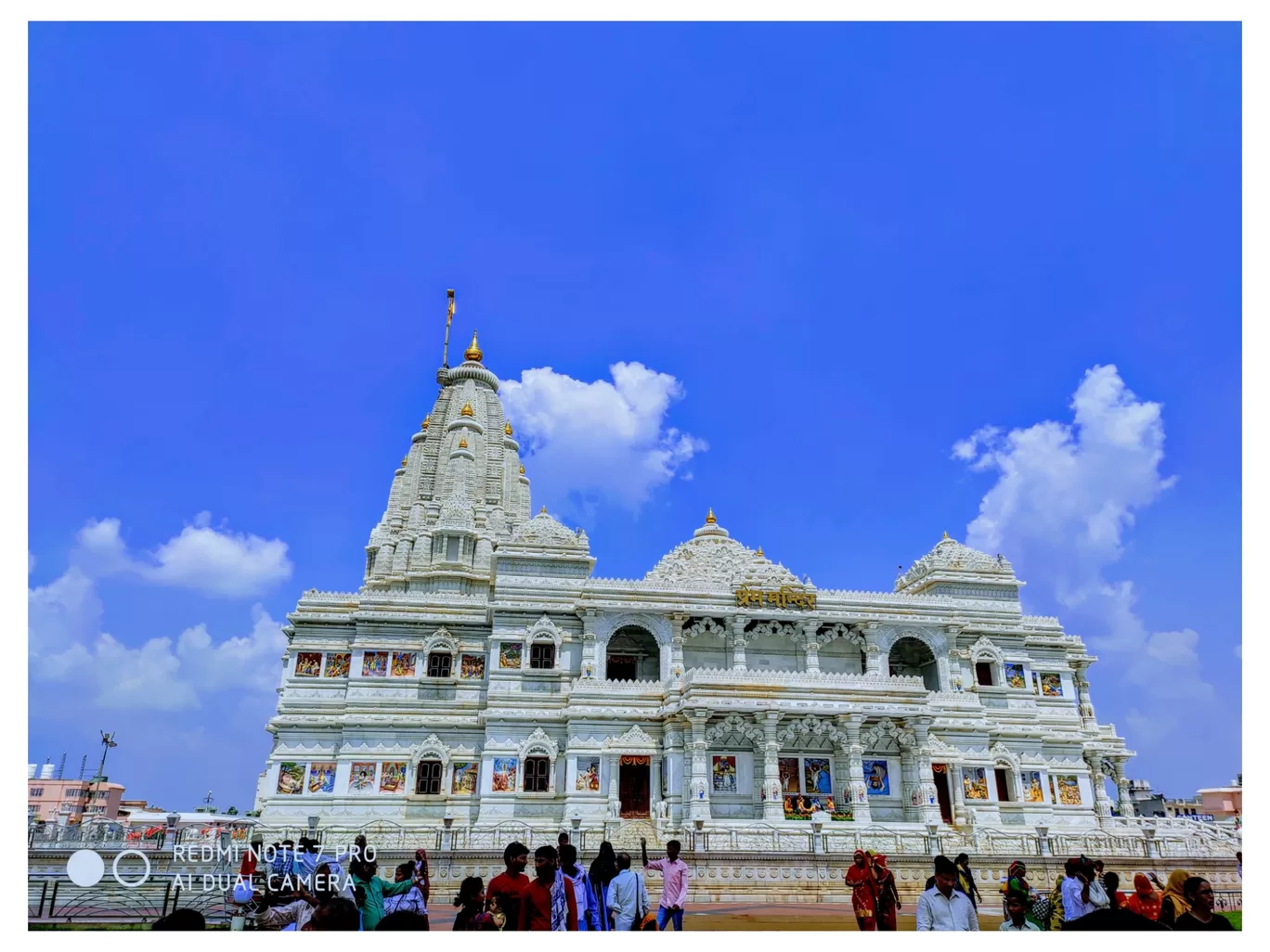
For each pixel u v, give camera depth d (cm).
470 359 11475
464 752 6831
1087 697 8438
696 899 4381
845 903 4356
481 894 2025
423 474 10412
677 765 6172
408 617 7256
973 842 5784
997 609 7856
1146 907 2167
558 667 6944
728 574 7369
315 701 7025
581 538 7462
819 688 6281
